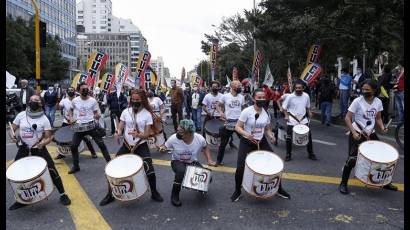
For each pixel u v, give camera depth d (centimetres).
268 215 574
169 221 557
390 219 553
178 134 634
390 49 2023
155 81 1989
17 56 4016
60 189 633
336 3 1609
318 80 2433
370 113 669
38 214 589
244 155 646
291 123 930
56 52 5409
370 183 615
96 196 674
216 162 911
